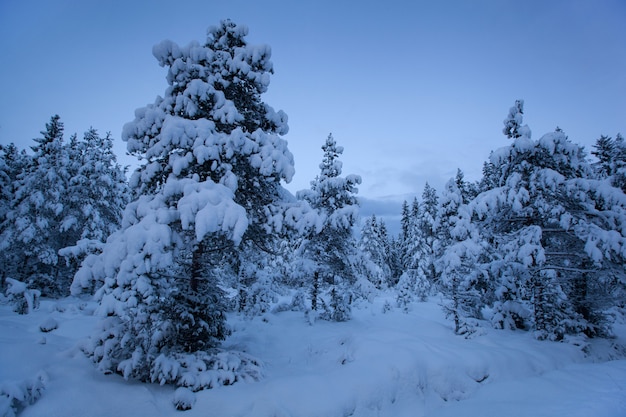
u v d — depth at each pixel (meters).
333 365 10.38
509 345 12.88
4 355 6.92
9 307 17.16
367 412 7.81
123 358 7.65
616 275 14.45
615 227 13.77
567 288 16.11
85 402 6.29
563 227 14.09
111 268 7.09
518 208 14.82
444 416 8.09
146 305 7.32
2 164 26.20
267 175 9.56
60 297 25.25
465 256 16.36
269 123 11.77
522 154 15.95
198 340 8.75
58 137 27.20
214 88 10.65
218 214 7.80
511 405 8.30
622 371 10.89
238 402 7.13
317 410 7.16
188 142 9.02
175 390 7.45
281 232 10.42
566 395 8.75
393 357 9.52
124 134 9.65
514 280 17.02
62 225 25.41
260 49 10.67
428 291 34.69
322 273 18.34
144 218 7.73
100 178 27.27
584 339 14.08
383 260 46.91
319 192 19.02
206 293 9.30
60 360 7.50
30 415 5.64
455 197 21.58
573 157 15.14
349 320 17.33
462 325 14.95
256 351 11.68
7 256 24.38
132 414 6.42
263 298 17.70
